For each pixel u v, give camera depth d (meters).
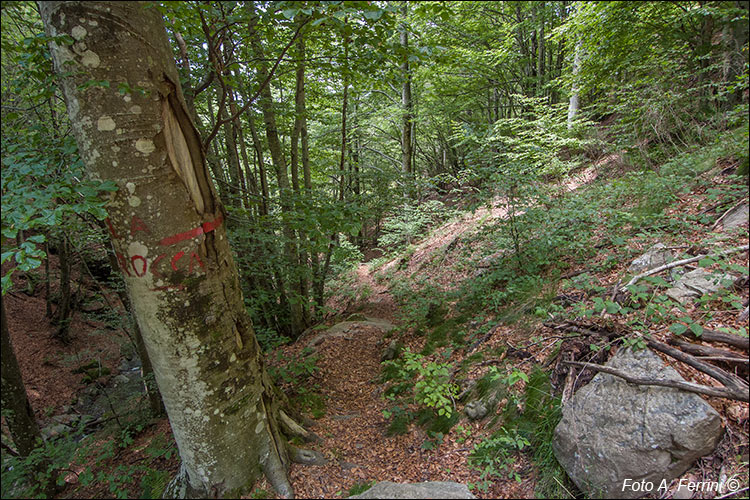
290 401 4.16
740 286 2.80
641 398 2.42
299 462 3.07
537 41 11.43
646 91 5.50
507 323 4.35
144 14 2.18
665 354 2.59
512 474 2.72
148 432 4.38
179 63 5.00
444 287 6.82
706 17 4.87
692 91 5.21
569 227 4.93
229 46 4.55
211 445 2.57
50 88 2.37
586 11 5.88
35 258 1.92
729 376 2.29
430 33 9.98
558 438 2.65
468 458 2.98
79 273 9.97
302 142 7.17
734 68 4.41
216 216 2.57
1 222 1.96
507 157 5.57
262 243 5.43
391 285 8.91
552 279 4.50
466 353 4.38
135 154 2.14
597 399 2.61
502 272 5.11
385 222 12.17
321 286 8.52
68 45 2.02
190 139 2.42
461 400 3.65
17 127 2.72
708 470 2.15
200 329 2.44
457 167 16.62
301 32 3.58
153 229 2.24
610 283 3.67
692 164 4.54
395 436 3.53
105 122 2.08
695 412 2.21
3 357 2.82
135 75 2.12
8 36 2.62
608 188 5.32
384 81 4.14
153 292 2.30
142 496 2.97
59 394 6.77
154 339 2.40
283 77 7.12
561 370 3.06
